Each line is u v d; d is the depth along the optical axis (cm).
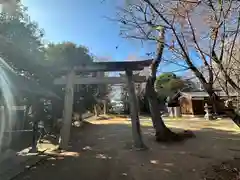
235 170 644
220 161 766
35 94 990
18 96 961
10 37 835
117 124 2248
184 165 728
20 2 817
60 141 1007
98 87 2594
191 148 998
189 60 400
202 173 640
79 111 2155
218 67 374
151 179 599
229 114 393
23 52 882
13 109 1108
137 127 1033
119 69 1070
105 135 1464
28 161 770
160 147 1029
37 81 1141
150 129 1677
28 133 1123
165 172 658
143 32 423
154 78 1198
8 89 775
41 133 1170
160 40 410
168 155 870
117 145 1089
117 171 674
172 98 3203
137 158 830
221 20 355
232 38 369
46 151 942
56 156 865
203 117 2762
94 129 1825
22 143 1027
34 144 926
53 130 1464
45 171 674
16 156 823
